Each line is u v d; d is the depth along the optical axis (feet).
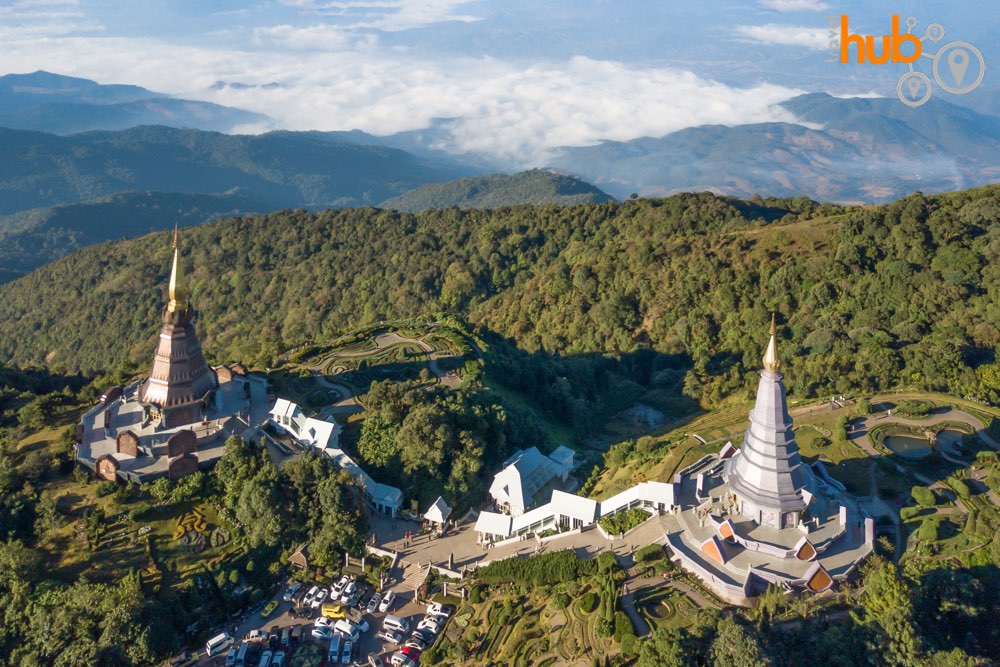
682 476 333.01
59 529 308.19
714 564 271.90
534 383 516.73
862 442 357.61
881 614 230.89
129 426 372.17
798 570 261.65
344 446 376.27
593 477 377.30
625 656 241.96
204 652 270.87
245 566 304.71
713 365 541.34
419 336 533.96
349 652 267.39
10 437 374.84
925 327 475.31
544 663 250.16
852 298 532.73
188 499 328.49
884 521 294.46
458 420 385.70
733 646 217.97
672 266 646.74
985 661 209.46
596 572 281.95
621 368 576.61
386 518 346.54
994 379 397.80
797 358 476.13
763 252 608.19
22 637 270.67
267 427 384.47
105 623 262.47
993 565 256.93
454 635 274.16
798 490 274.77
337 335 565.12
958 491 305.94
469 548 322.75
